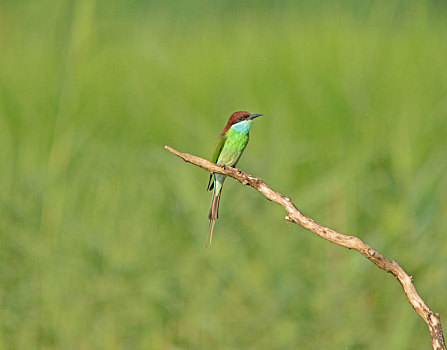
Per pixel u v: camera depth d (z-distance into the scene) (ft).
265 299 34.50
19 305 34.04
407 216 37.14
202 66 52.42
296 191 39.65
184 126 46.65
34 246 35.45
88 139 42.34
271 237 36.63
